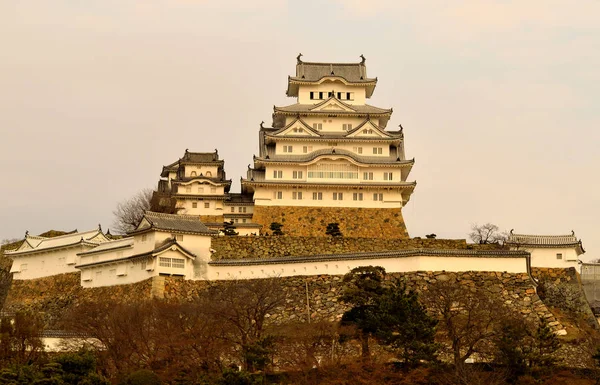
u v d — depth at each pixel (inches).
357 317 3548.2
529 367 3277.6
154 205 5659.5
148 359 3341.5
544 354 3430.1
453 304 3868.1
